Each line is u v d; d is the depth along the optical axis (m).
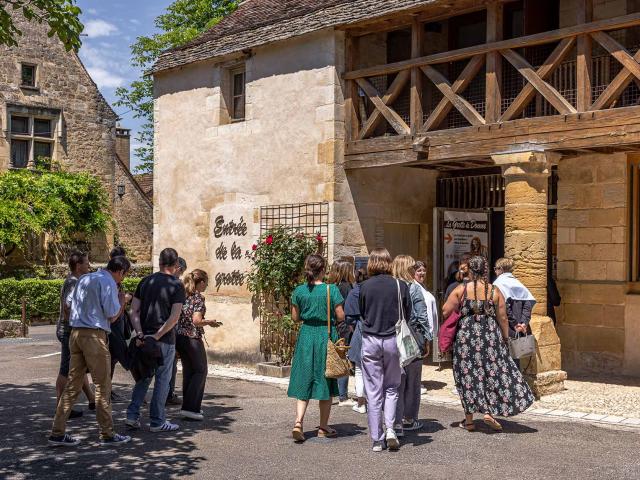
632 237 10.67
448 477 5.81
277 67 12.02
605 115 8.48
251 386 10.43
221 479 5.78
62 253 25.39
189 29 26.33
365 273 9.15
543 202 9.19
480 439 7.04
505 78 11.45
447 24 12.67
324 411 7.17
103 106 27.91
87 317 6.77
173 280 7.38
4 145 25.11
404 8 10.05
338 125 11.13
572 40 8.79
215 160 13.05
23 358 13.82
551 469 6.02
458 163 11.44
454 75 12.52
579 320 10.95
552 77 11.02
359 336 8.32
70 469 6.05
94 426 7.66
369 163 10.82
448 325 7.32
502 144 9.37
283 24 12.09
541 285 9.17
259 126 12.28
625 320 10.52
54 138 26.48
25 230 23.73
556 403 8.66
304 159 11.50
